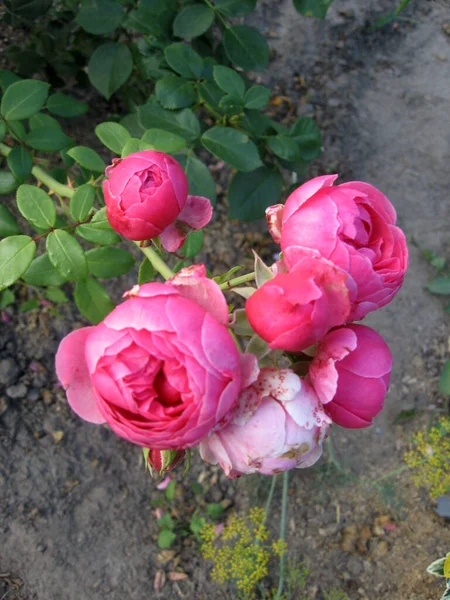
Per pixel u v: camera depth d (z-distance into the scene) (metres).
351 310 0.20
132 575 0.51
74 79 0.58
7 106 0.31
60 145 0.33
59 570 0.49
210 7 0.40
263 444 0.19
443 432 0.50
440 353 0.60
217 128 0.37
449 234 0.63
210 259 0.59
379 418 0.58
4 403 0.52
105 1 0.42
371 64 0.68
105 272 0.34
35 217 0.27
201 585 0.51
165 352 0.17
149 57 0.46
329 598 0.52
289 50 0.67
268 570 0.52
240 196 0.46
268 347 0.20
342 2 0.70
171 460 0.22
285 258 0.20
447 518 0.54
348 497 0.55
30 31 0.53
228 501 0.54
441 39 0.70
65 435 0.53
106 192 0.23
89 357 0.18
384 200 0.21
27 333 0.54
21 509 0.50
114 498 0.53
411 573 0.52
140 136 0.44
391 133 0.66
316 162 0.63
